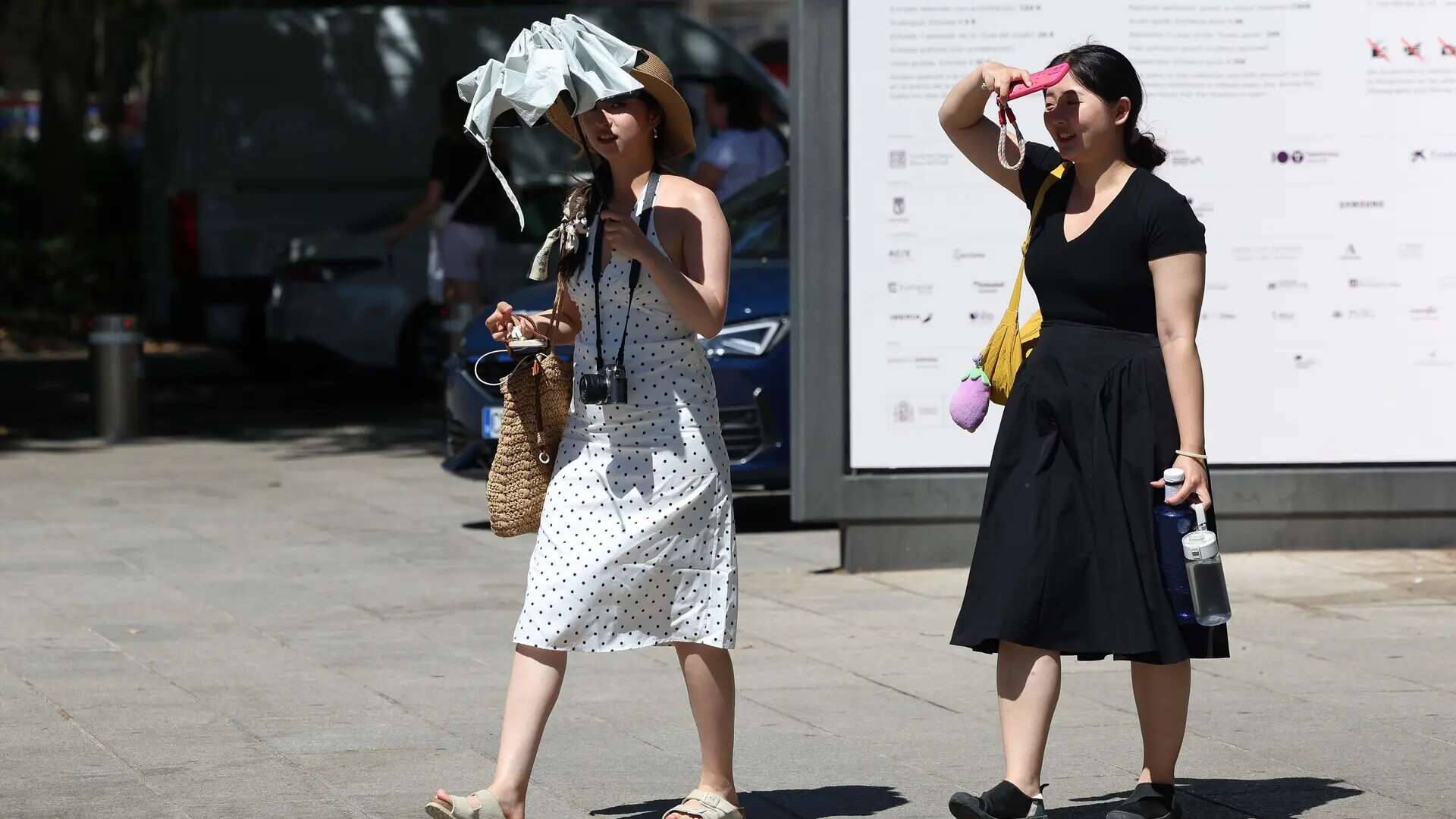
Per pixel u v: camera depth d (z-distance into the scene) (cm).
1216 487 1319
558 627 701
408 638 1125
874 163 1285
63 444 2244
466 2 3009
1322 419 1316
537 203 2484
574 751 858
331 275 2561
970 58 1276
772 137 1909
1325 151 1297
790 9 1282
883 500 1309
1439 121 1298
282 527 1585
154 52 3569
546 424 725
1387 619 1143
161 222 2958
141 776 816
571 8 2928
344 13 2873
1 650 1088
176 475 1945
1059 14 1273
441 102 2209
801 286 1294
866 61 1278
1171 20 1280
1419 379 1316
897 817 754
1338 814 748
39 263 4066
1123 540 691
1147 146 713
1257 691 968
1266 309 1305
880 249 1291
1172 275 689
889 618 1173
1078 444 699
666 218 704
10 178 4316
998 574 702
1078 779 807
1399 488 1325
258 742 876
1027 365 718
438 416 2544
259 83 2848
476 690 986
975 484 1312
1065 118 698
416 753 855
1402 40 1291
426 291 2564
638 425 705
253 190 2845
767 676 1016
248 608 1219
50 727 905
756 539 1522
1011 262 1293
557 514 712
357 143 2875
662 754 852
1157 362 701
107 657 1068
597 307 713
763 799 781
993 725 907
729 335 1480
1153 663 694
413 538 1527
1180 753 847
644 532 699
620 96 699
